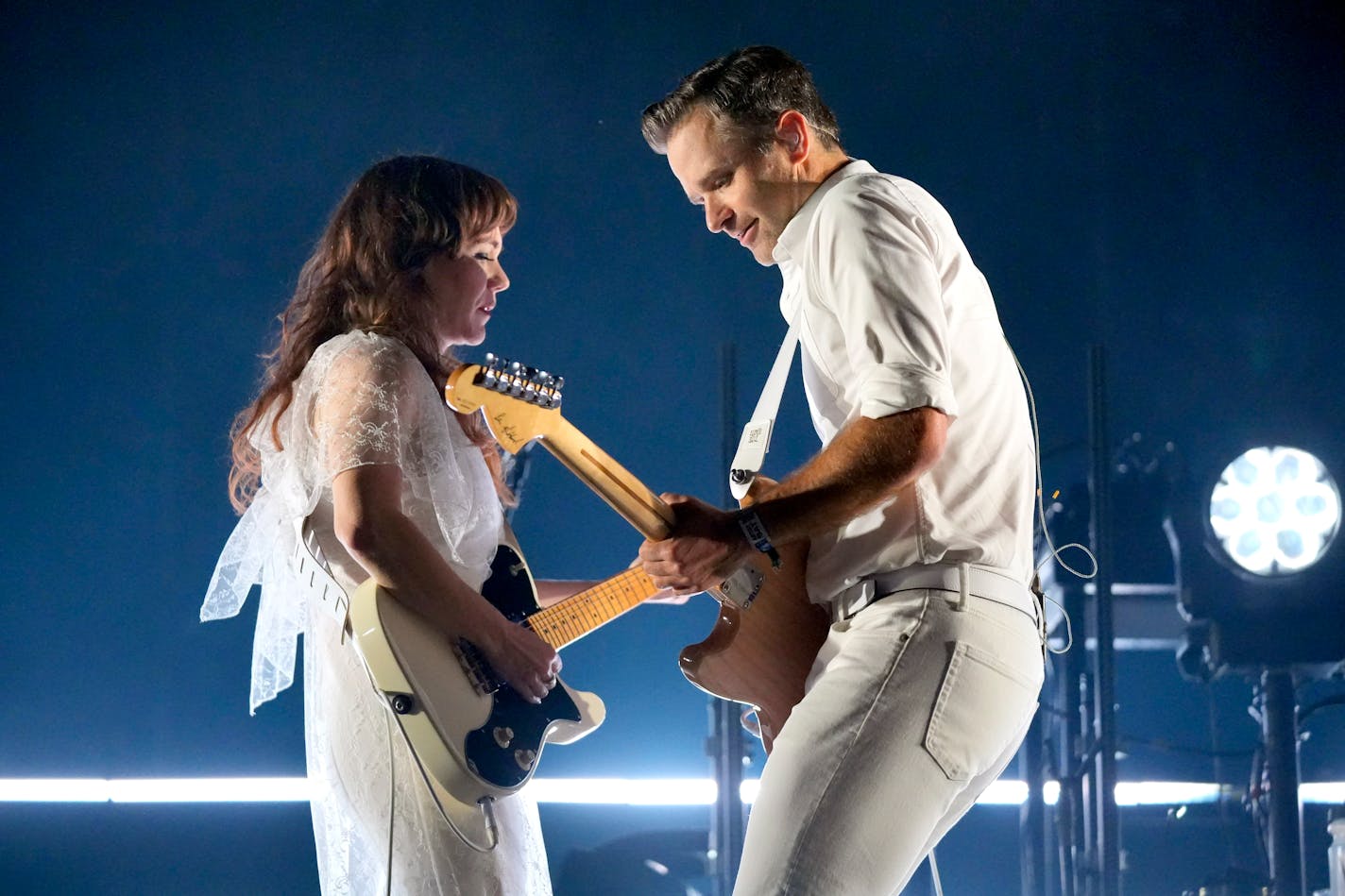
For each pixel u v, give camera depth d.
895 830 2.54
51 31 9.74
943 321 2.56
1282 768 5.45
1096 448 5.61
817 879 2.49
